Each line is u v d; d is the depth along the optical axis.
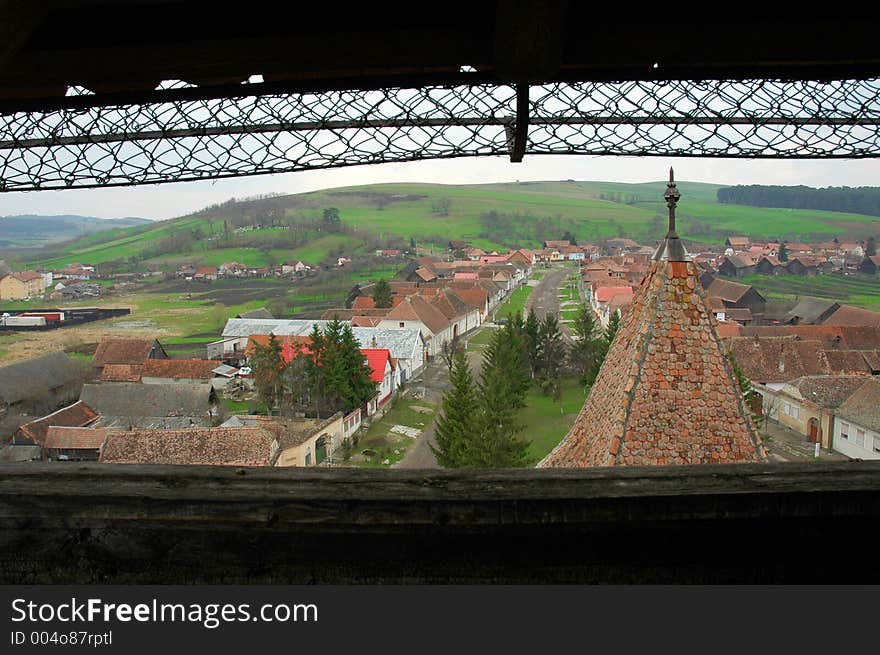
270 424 28.17
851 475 2.73
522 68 2.66
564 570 2.73
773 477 2.72
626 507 2.68
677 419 5.11
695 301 5.37
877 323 51.53
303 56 2.84
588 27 2.73
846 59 2.84
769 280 93.81
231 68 2.88
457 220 174.00
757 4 2.69
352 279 103.38
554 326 45.97
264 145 3.09
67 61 2.83
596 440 5.50
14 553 2.77
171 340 65.69
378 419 36.97
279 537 2.75
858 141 3.13
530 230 167.88
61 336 67.31
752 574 2.71
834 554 2.71
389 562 2.75
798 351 38.38
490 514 2.68
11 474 2.76
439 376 48.47
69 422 31.97
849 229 142.50
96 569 2.78
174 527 2.75
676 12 2.71
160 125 3.09
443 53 2.80
